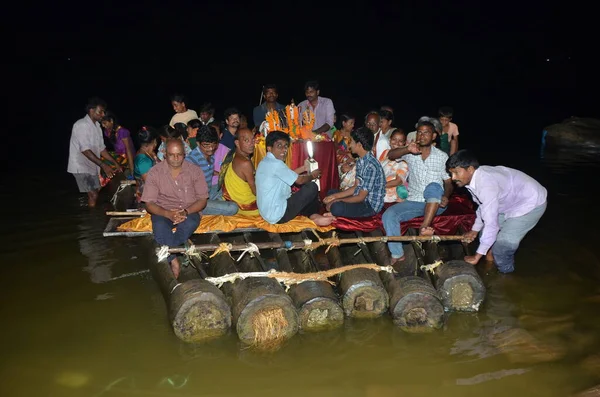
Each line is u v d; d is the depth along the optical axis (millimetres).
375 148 6844
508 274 6004
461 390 4027
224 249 5336
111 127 9727
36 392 4004
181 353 4520
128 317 5094
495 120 19391
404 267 6160
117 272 6062
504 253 5844
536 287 5684
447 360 4414
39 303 5340
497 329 4891
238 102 24266
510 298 5461
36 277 5910
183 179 5496
